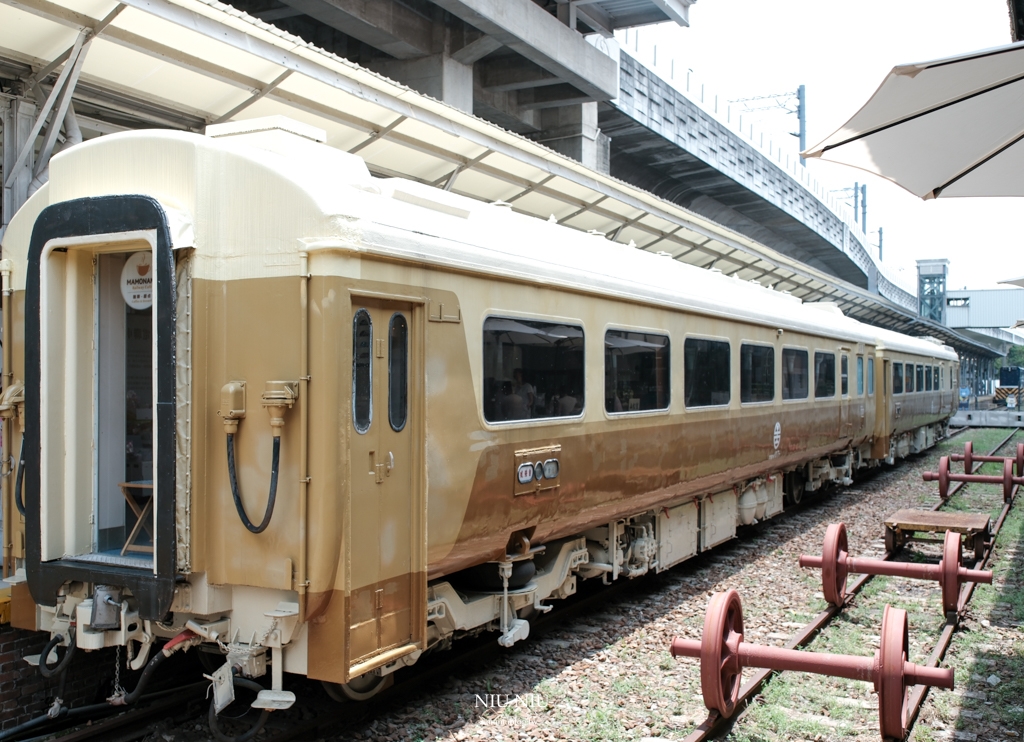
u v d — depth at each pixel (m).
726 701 5.38
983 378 88.00
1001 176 5.86
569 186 11.61
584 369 7.05
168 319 4.64
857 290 25.02
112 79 7.84
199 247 4.73
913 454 24.66
